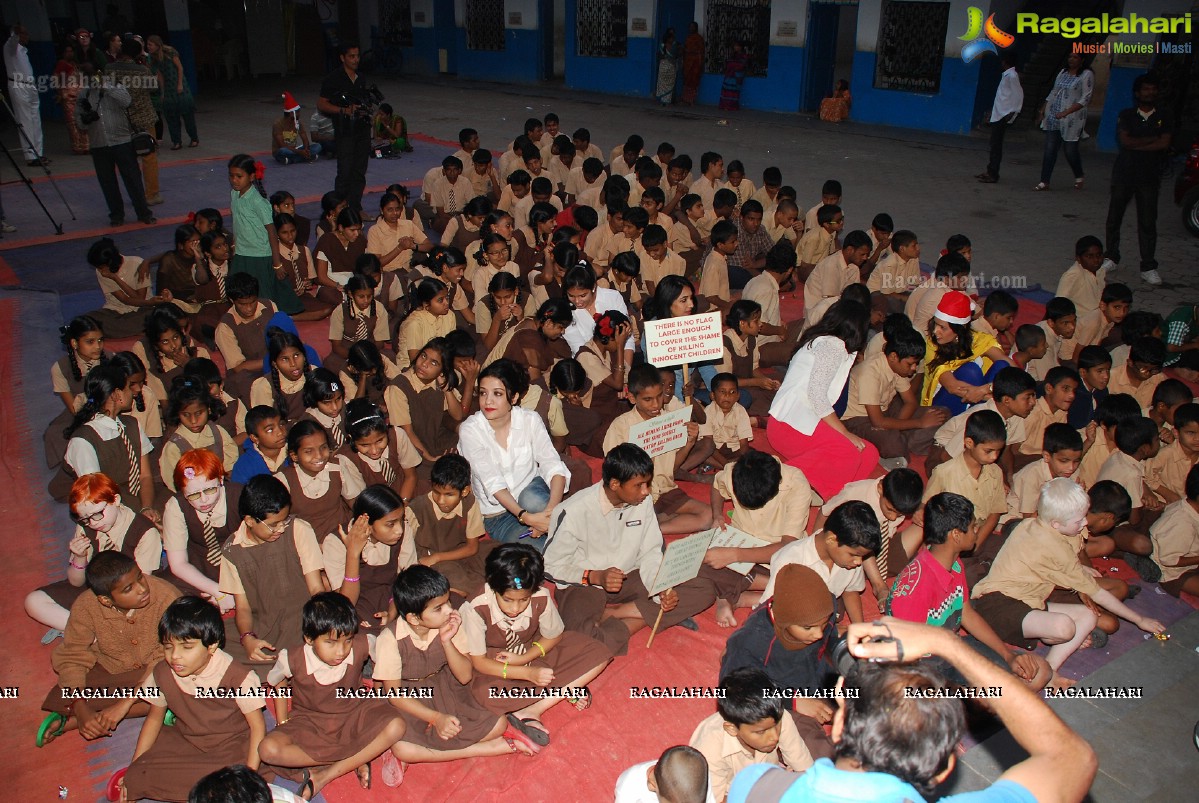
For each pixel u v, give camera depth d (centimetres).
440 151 1644
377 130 1556
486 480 495
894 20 1870
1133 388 609
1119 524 509
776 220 916
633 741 388
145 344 593
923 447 618
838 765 183
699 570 464
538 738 383
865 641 186
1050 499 412
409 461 516
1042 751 171
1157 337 623
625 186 1002
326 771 364
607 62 2316
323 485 463
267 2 2556
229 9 2512
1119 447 504
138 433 502
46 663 427
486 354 718
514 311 680
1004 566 432
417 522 464
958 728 176
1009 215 1230
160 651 394
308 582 417
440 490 442
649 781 319
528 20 2438
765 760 331
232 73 2547
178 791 349
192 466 430
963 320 597
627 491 420
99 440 486
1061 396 541
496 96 2300
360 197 1161
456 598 447
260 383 571
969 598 443
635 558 459
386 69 2723
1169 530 476
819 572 400
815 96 2052
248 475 467
